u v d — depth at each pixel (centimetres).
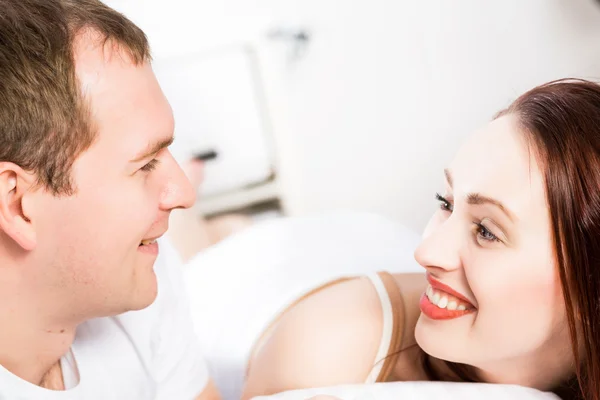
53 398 76
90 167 65
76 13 65
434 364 95
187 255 176
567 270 75
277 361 95
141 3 190
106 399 85
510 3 183
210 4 191
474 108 194
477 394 80
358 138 204
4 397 72
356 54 198
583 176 74
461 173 81
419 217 206
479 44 190
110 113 65
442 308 85
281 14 195
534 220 75
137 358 90
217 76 195
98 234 68
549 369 85
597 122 75
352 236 131
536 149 76
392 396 80
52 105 62
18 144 61
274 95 198
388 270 114
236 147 200
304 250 126
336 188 209
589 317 76
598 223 74
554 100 79
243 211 207
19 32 61
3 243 65
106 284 71
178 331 98
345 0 193
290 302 107
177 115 195
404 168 205
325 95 201
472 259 79
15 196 64
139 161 68
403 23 194
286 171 204
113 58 66
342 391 82
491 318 79
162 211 74
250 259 128
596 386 79
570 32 181
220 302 120
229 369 108
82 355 83
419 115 200
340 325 94
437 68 196
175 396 96
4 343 71
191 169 193
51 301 71
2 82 60
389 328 94
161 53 193
